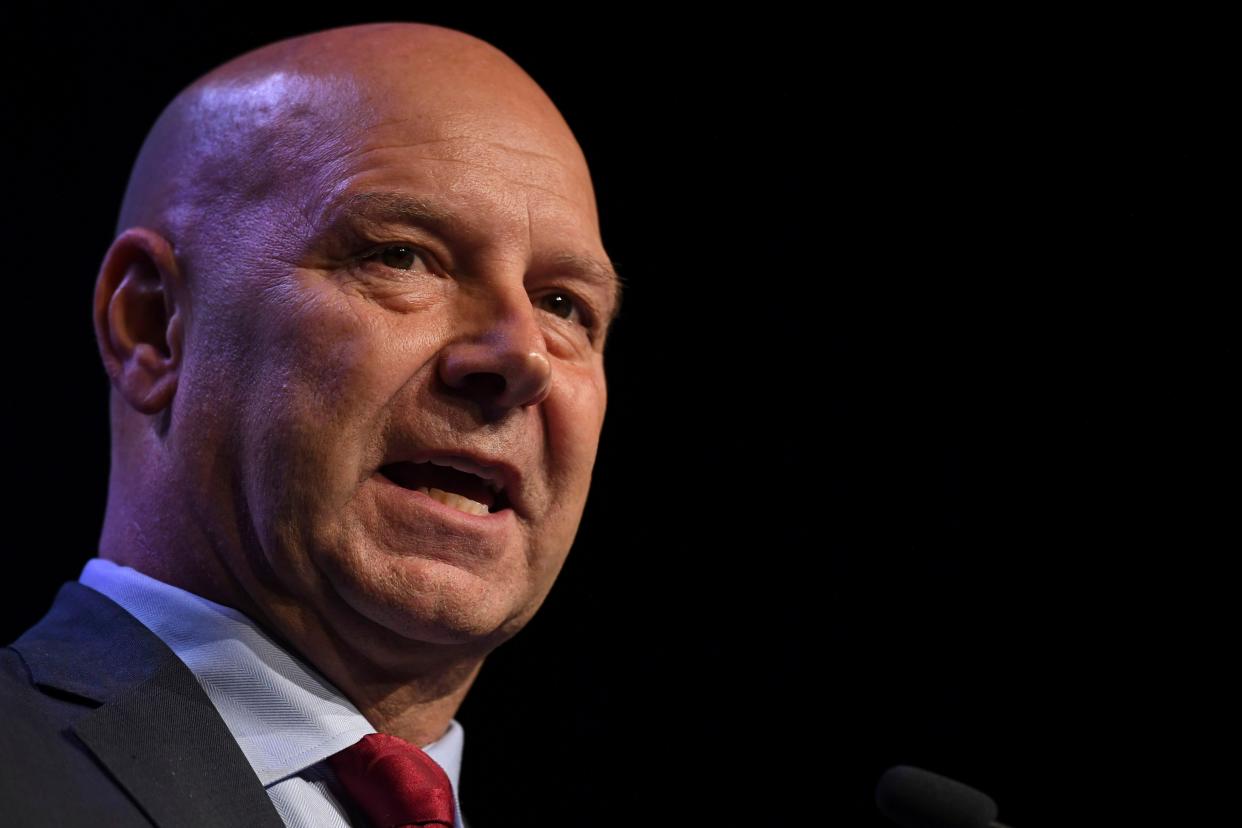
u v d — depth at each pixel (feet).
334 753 7.30
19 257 12.01
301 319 7.41
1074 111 12.05
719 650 13.30
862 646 12.99
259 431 7.38
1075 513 12.23
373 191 7.59
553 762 13.08
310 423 7.26
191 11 12.61
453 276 7.72
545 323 8.22
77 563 11.98
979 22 12.48
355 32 8.56
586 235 8.21
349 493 7.29
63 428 12.08
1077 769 11.96
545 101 8.64
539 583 7.97
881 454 13.12
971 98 12.55
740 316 13.56
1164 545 11.83
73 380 12.13
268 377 7.42
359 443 7.29
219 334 7.63
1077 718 12.05
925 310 12.90
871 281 13.15
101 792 6.19
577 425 8.05
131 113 12.39
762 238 13.44
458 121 7.93
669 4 13.44
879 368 13.15
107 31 12.32
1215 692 11.50
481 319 7.60
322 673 7.62
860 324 13.21
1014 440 12.54
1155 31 11.66
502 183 7.83
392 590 7.27
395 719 7.87
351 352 7.30
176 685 6.94
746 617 13.30
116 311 8.13
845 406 13.29
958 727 12.50
